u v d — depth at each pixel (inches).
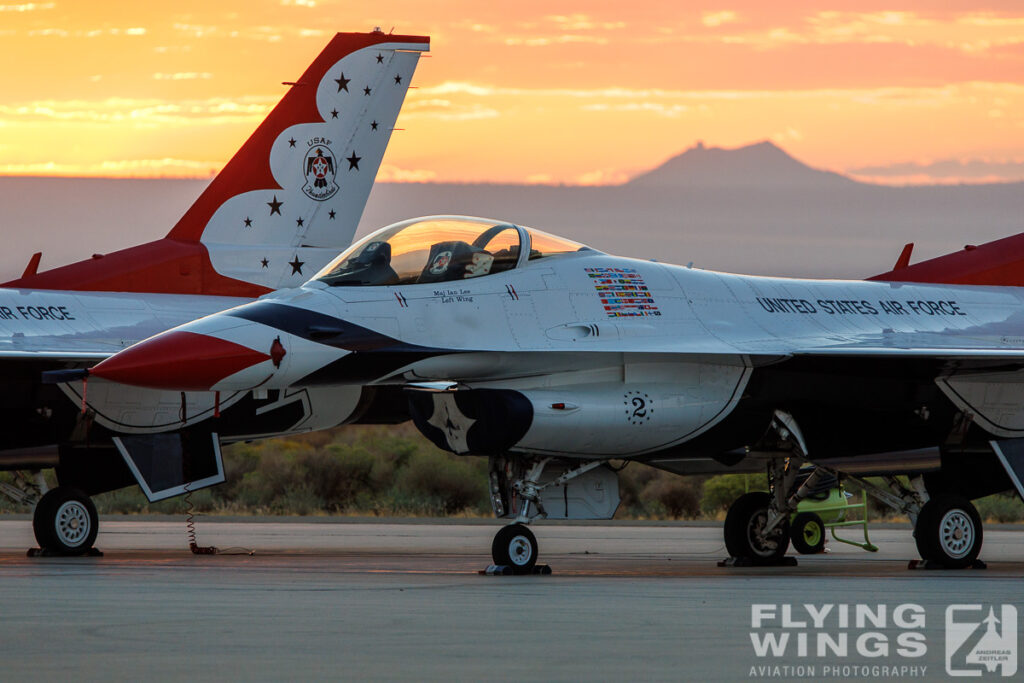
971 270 2689.5
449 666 1107.3
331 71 3198.8
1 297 2625.5
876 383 2303.2
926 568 2269.9
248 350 1940.2
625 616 1424.7
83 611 1449.3
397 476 5393.7
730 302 2269.9
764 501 2417.6
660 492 5487.2
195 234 3009.4
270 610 1464.1
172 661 1122.0
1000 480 2460.6
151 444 2571.4
